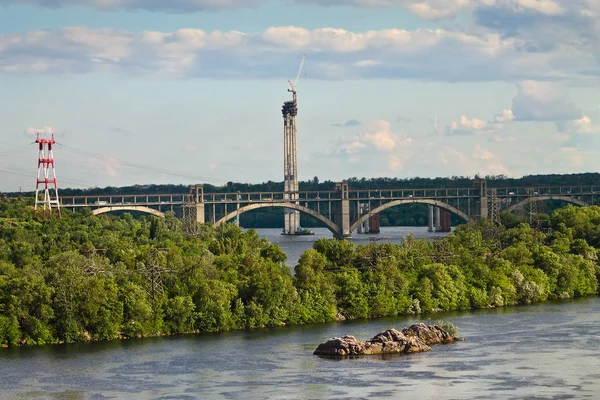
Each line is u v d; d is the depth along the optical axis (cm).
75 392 16688
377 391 16388
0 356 19538
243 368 18288
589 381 16962
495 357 18950
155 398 16225
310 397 16100
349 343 19488
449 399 15850
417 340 19862
